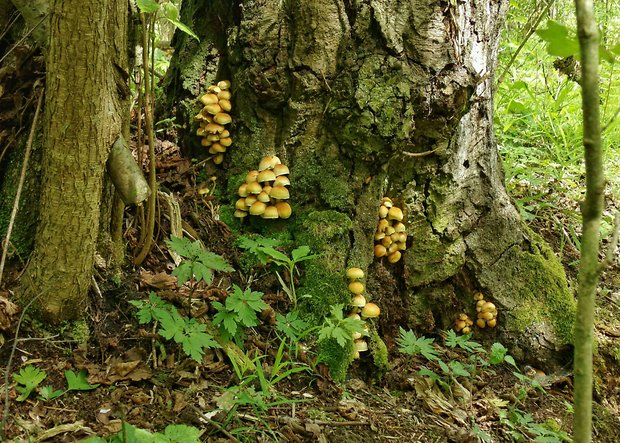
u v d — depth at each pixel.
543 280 4.59
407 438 3.24
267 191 3.87
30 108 3.21
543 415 3.92
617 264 5.80
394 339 4.21
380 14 3.71
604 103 6.75
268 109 3.97
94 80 2.55
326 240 3.81
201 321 3.37
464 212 4.48
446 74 3.89
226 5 4.11
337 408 3.29
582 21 1.39
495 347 3.92
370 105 3.72
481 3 4.21
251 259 3.85
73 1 2.38
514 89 6.71
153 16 3.27
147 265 3.60
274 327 3.62
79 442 2.22
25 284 2.97
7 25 3.31
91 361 3.03
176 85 4.36
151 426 2.74
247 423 2.95
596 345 4.55
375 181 4.02
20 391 2.71
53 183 2.71
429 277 4.45
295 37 3.79
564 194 6.29
